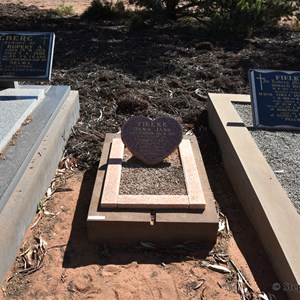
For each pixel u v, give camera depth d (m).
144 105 3.08
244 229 1.94
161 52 4.34
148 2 5.51
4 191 1.74
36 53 2.72
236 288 1.61
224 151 2.46
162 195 1.91
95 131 2.78
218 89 3.45
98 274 1.66
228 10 5.55
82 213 2.03
